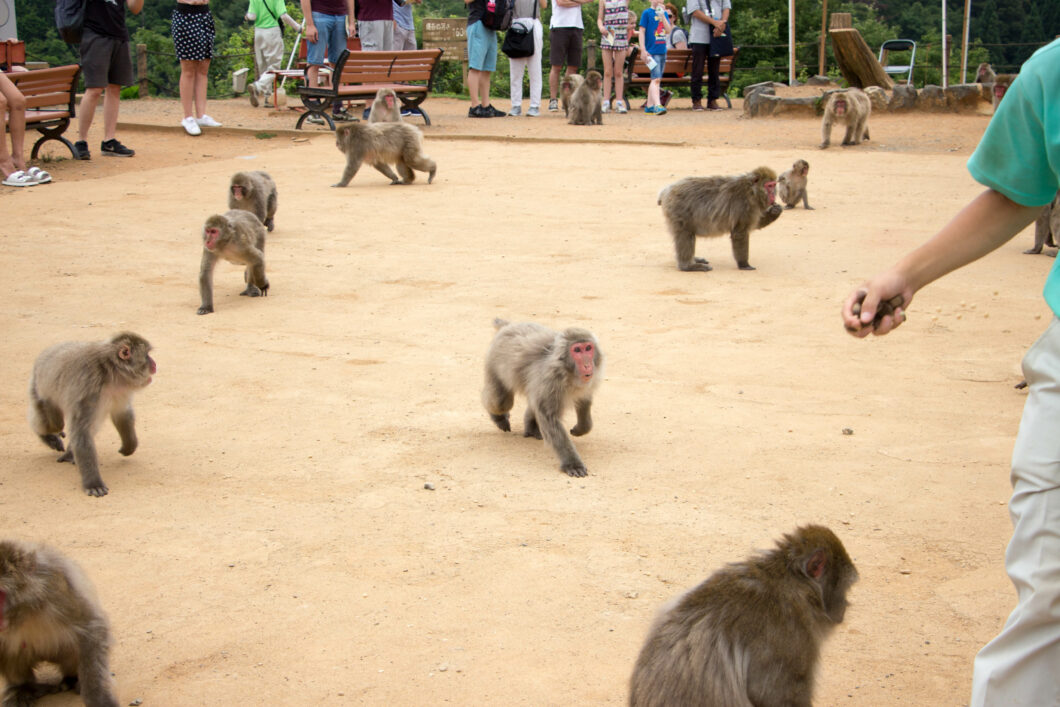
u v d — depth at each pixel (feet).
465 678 14.38
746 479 21.20
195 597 16.66
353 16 77.10
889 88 99.96
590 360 21.45
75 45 66.44
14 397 26.45
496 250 43.09
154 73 158.10
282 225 48.08
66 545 18.47
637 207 52.08
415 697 13.96
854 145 74.08
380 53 75.92
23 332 31.73
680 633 11.79
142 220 48.47
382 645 15.23
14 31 84.64
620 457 22.54
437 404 25.98
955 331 31.42
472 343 30.71
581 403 23.08
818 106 88.22
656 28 93.56
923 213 50.31
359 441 23.52
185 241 44.75
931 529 18.90
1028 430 10.65
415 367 28.66
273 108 90.12
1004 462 21.84
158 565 17.74
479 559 17.85
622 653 14.96
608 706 13.66
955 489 20.58
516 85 90.94
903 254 41.96
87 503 20.33
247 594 16.74
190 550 18.29
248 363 28.96
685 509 19.83
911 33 238.89
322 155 68.59
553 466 22.18
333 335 31.63
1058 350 10.50
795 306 34.47
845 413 24.89
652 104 94.79
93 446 21.01
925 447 22.74
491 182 59.41
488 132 79.00
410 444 23.38
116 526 19.29
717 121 88.33
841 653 14.99
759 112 90.27
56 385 21.16
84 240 44.57
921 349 29.76
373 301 35.47
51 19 203.10
